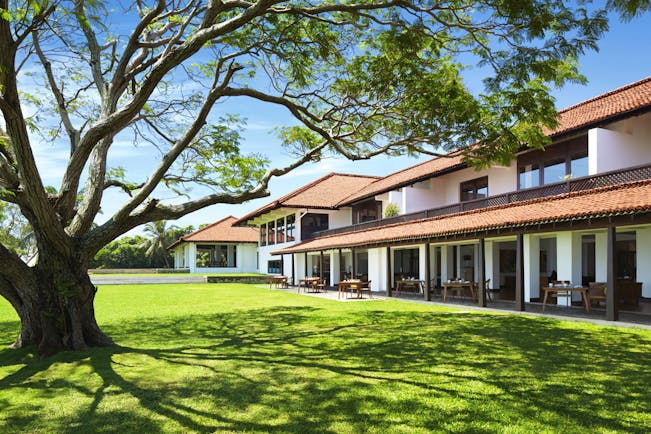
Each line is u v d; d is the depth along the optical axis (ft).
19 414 16.60
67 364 23.94
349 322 40.65
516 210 50.60
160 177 28.14
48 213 24.00
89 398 18.37
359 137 36.70
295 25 30.30
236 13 31.22
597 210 37.35
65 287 26.04
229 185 38.37
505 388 18.65
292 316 46.09
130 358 25.36
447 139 32.37
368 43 31.22
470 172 76.95
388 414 15.89
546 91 28.99
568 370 21.48
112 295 78.79
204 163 38.47
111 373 22.13
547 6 21.97
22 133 20.79
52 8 20.35
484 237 51.01
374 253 87.20
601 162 47.67
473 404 16.76
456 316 43.57
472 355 25.16
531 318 40.83
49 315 26.40
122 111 24.64
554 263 75.51
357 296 71.26
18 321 45.27
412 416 15.64
